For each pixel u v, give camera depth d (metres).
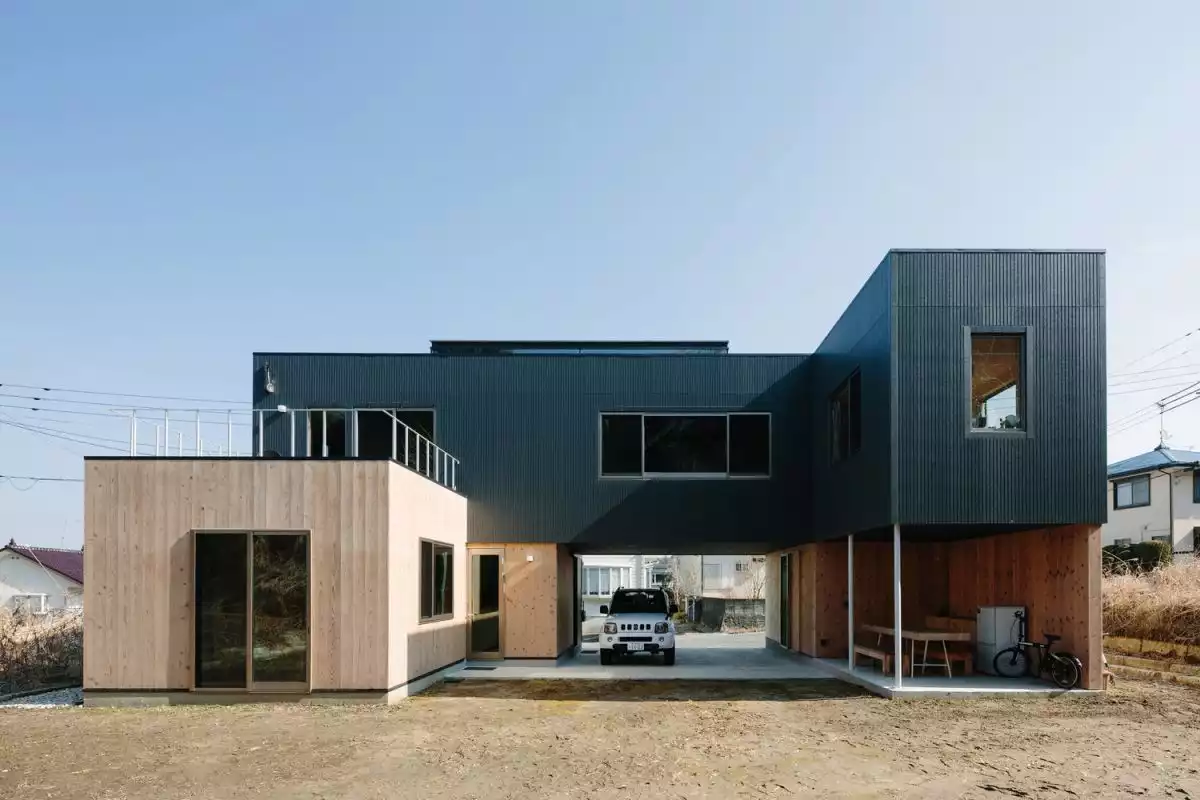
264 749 8.36
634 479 15.83
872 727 9.42
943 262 11.35
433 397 15.91
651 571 36.50
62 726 9.53
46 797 6.76
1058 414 11.20
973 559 14.85
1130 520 29.77
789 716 10.11
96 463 11.14
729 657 17.30
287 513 11.02
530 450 15.87
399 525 11.38
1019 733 9.05
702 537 15.77
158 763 7.82
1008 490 11.10
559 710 10.53
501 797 6.70
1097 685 11.32
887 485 11.29
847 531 13.41
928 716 10.04
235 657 10.91
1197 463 27.52
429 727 9.41
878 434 11.75
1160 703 10.73
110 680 10.88
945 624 13.88
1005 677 12.66
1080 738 8.79
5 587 31.25
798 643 16.67
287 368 15.88
